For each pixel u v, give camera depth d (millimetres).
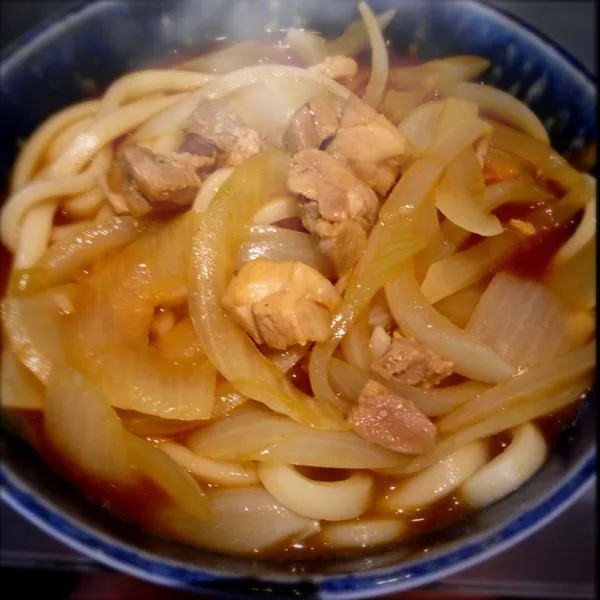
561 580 180
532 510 164
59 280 197
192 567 158
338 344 194
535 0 250
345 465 184
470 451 191
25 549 181
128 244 202
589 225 212
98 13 221
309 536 181
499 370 193
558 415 195
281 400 181
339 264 197
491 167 226
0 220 212
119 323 186
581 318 205
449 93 238
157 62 245
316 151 205
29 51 212
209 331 186
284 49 249
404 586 156
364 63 248
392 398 185
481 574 180
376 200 205
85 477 180
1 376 183
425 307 196
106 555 156
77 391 175
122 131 229
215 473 183
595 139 215
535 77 226
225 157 216
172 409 179
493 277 209
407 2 238
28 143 223
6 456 168
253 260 198
